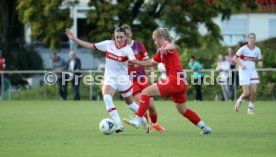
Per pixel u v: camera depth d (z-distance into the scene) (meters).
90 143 29.03
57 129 36.12
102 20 83.19
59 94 72.69
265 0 84.69
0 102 67.12
